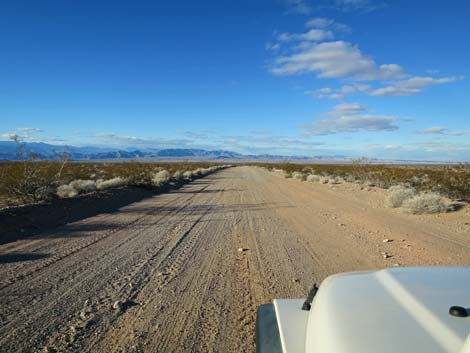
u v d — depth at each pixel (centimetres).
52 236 941
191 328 432
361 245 848
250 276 626
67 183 1980
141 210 1428
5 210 1111
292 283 589
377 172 3042
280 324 228
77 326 436
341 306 199
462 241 870
